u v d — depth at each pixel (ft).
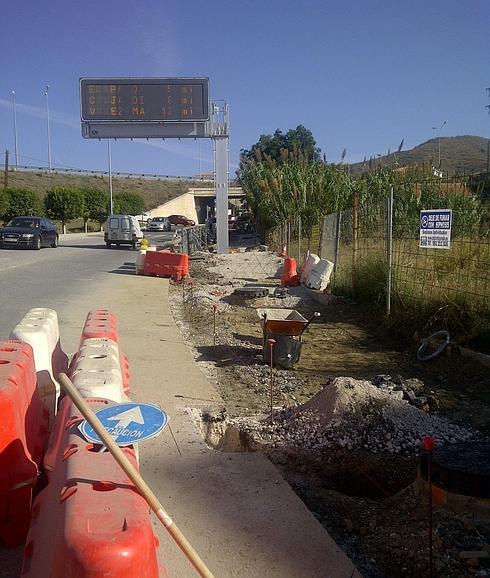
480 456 13.94
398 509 13.62
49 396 16.72
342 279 45.65
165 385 22.56
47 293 47.16
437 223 29.63
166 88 95.50
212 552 11.41
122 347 28.89
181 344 30.25
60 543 7.07
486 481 12.94
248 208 135.85
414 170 67.26
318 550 11.53
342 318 37.86
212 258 82.28
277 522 12.45
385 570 11.43
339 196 89.04
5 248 98.02
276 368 25.77
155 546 7.81
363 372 25.57
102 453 8.98
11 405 11.48
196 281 60.03
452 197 45.50
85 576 6.58
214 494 13.60
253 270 68.44
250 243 120.57
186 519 12.53
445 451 14.28
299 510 12.94
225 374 24.93
